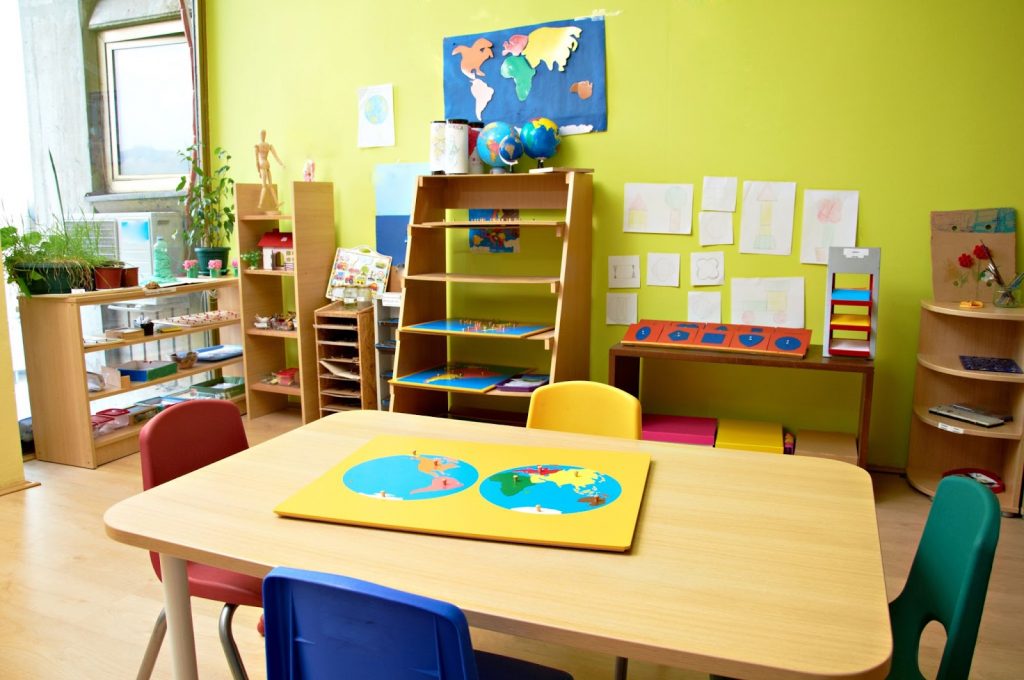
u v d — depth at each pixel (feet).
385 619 3.22
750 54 11.25
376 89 13.87
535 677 4.72
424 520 4.48
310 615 3.40
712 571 3.90
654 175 12.00
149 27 14.73
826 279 11.23
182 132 15.42
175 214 15.35
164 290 13.32
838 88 10.91
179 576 4.80
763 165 11.42
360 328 13.42
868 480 5.19
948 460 11.08
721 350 10.81
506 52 12.64
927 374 10.86
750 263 11.71
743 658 3.14
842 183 11.09
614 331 12.62
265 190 14.48
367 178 14.26
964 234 10.52
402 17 13.46
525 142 12.00
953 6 10.25
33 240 12.13
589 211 12.19
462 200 13.24
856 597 3.64
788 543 4.22
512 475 5.24
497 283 12.24
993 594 8.11
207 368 14.30
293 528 4.46
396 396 12.39
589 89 12.16
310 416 14.37
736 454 5.75
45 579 8.70
